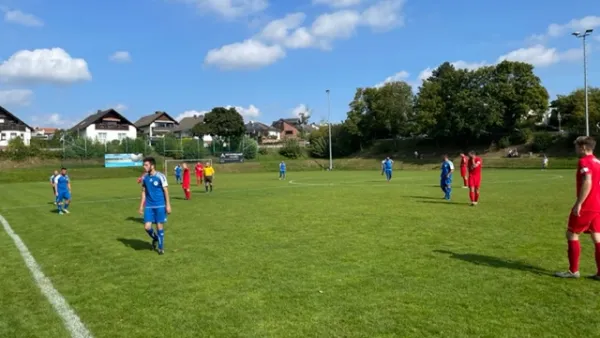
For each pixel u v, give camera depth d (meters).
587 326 4.94
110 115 91.00
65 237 11.60
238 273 7.46
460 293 6.12
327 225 12.26
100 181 46.84
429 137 74.88
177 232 11.80
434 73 104.75
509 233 10.48
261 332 5.00
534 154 62.72
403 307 5.64
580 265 7.48
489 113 63.53
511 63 64.38
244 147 79.62
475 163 16.14
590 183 6.45
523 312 5.38
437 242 9.59
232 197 22.22
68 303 6.19
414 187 26.52
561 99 71.94
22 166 62.41
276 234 11.05
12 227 13.78
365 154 81.19
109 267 8.17
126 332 5.13
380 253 8.65
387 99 76.81
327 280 6.91
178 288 6.73
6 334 5.19
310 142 89.06
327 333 4.92
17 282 7.37
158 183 9.28
